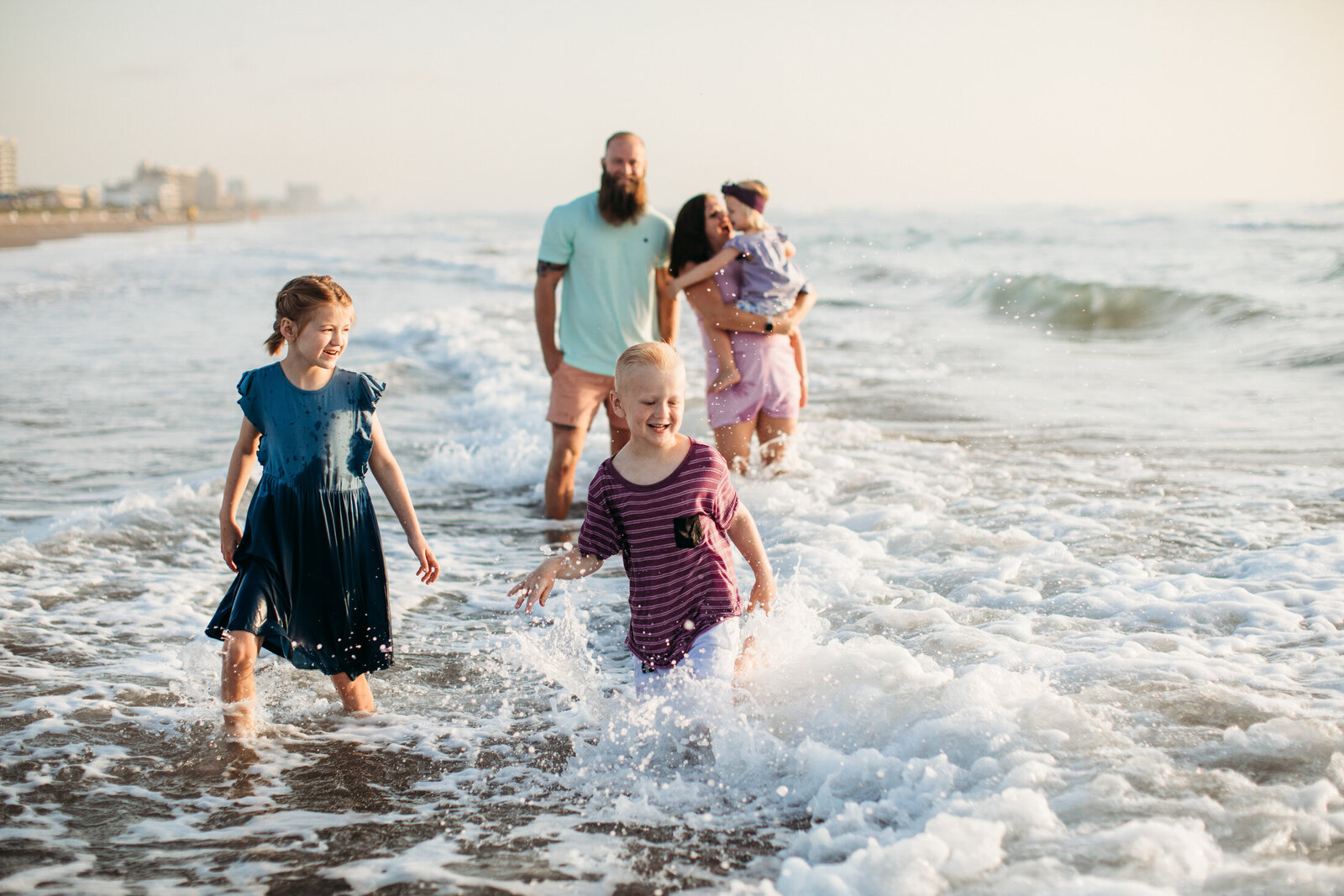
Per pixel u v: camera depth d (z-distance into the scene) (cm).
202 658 375
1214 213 3947
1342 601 381
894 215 5650
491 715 328
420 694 349
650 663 302
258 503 308
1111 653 334
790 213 6231
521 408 896
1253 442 700
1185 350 1180
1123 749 254
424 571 323
